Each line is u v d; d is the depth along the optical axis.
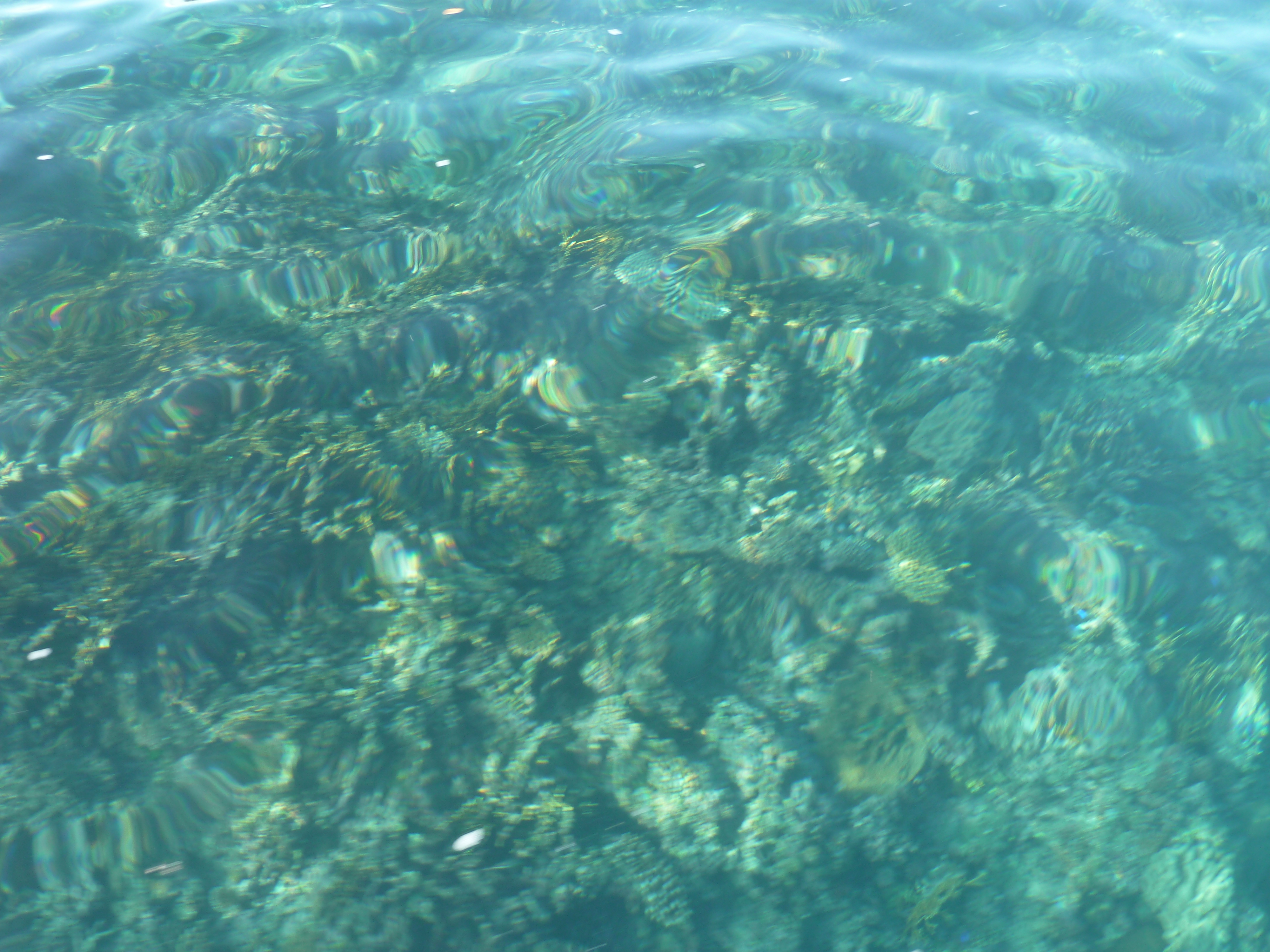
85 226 3.30
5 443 2.54
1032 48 4.45
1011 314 3.01
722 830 1.94
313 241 3.26
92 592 2.23
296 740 2.01
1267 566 2.37
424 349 2.86
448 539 2.40
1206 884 1.86
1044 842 1.94
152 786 1.92
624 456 2.61
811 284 3.10
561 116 3.91
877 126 3.84
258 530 2.38
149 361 2.80
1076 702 2.14
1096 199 3.45
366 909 1.78
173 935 1.73
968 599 2.33
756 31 4.60
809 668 2.21
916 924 1.82
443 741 2.04
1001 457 2.63
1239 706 2.12
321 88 4.12
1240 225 3.32
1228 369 2.84
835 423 2.71
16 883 1.77
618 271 3.14
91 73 4.20
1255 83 4.11
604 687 2.15
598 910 1.81
